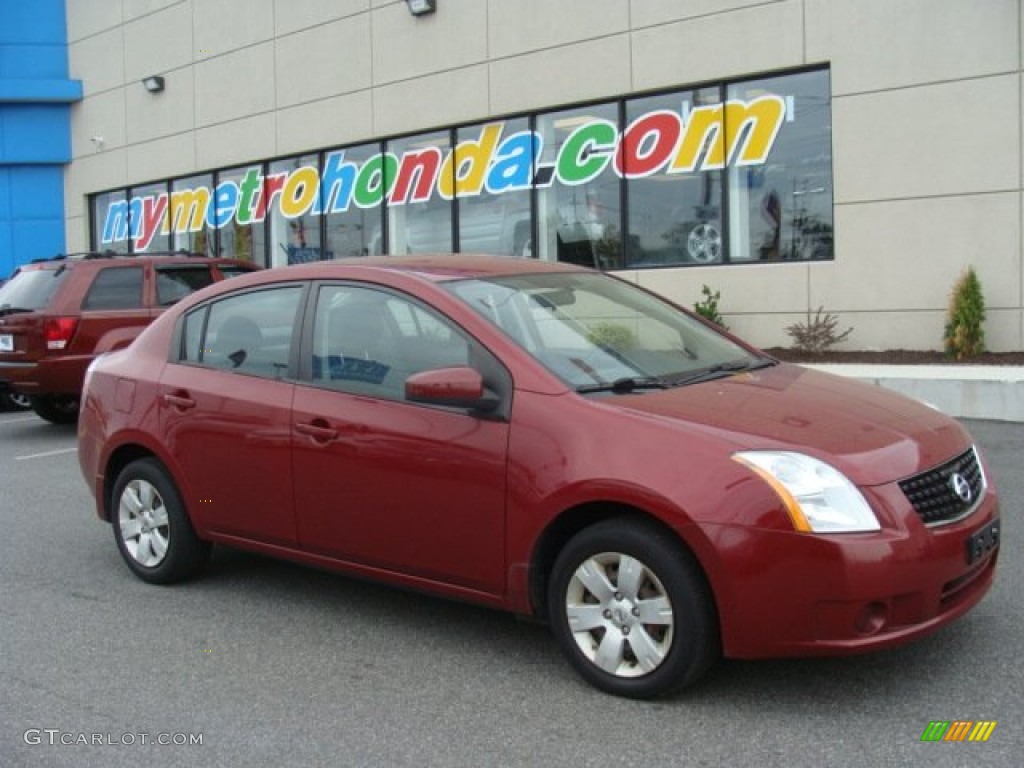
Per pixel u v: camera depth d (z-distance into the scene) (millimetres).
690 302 13984
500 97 15633
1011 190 11734
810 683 4277
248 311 5570
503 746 3863
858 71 12531
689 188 14078
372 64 17172
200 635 5145
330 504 4980
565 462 4211
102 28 21859
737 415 4230
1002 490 7453
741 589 3850
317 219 18469
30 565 6465
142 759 3859
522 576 4359
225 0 19328
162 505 5848
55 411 12391
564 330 4891
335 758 3822
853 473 3912
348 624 5250
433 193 16781
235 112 19406
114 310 11078
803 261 13164
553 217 15406
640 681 4109
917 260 12344
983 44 11773
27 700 4418
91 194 22875
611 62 14477
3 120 22609
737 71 13406
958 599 4156
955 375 10586
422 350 4805
